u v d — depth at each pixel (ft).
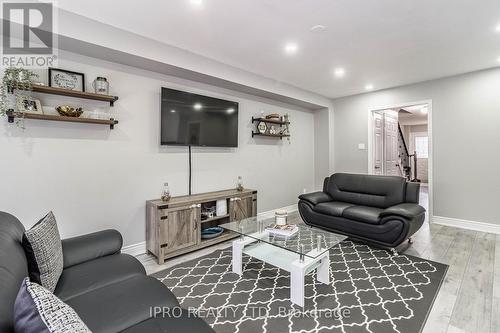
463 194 13.16
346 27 8.26
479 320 5.86
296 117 17.40
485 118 12.44
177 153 11.12
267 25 8.11
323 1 6.86
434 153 14.03
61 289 4.68
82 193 8.64
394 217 9.68
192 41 9.23
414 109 22.59
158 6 7.06
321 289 7.32
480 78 12.51
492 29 8.43
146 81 10.07
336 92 16.56
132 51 8.54
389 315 6.10
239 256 8.22
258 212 14.97
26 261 4.28
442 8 7.21
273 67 11.94
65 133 8.26
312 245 7.63
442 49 9.98
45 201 7.95
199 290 7.30
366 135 16.83
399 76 13.35
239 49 9.92
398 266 8.72
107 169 9.16
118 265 5.69
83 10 7.22
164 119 10.28
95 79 8.66
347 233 11.20
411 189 11.21
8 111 7.00
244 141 14.03
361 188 12.66
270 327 5.75
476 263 8.84
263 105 14.99
